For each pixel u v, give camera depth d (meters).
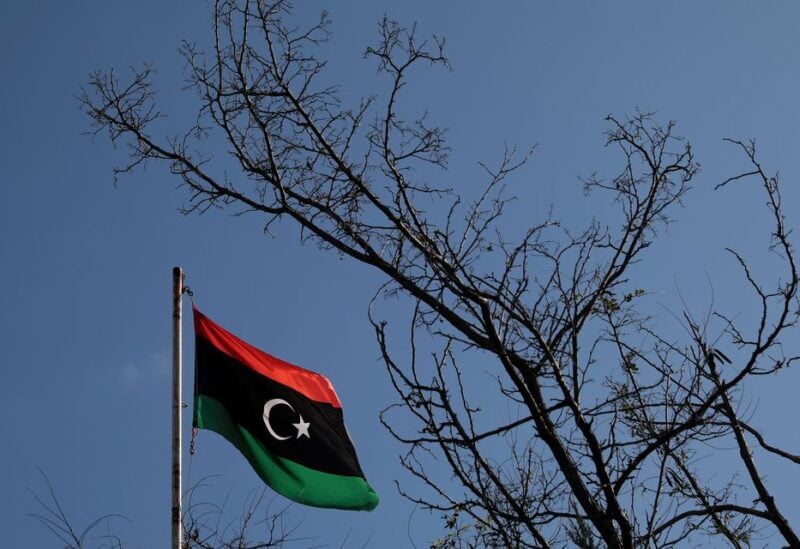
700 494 8.65
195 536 9.66
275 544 9.58
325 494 12.01
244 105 9.98
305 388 12.70
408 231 9.12
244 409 12.20
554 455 8.29
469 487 8.12
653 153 9.60
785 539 8.23
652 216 9.38
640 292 9.12
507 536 7.97
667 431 8.23
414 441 8.29
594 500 8.06
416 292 8.83
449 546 8.17
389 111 9.80
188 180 10.02
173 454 10.20
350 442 12.54
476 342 8.61
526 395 8.36
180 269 11.53
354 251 9.16
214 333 12.55
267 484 11.86
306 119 9.84
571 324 8.82
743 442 8.65
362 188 9.39
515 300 8.82
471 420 8.30
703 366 8.85
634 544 7.98
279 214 9.70
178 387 10.71
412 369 8.38
